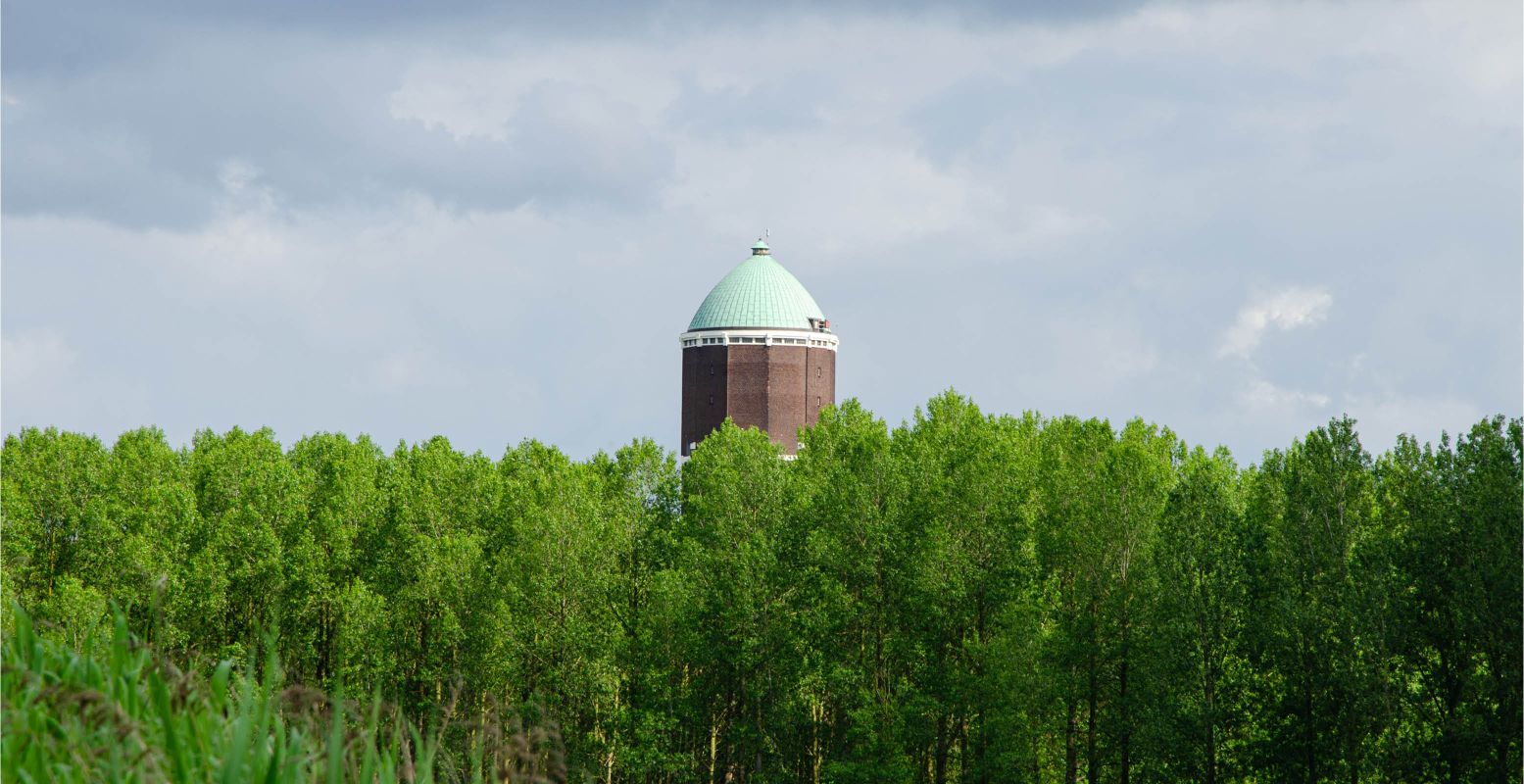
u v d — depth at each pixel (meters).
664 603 163.75
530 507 178.25
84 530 192.50
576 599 169.88
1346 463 134.75
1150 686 140.75
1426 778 122.75
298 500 193.25
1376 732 123.12
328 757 27.47
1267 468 155.75
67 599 151.50
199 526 187.25
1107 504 151.38
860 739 162.38
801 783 173.50
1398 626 123.62
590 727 173.50
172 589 169.50
